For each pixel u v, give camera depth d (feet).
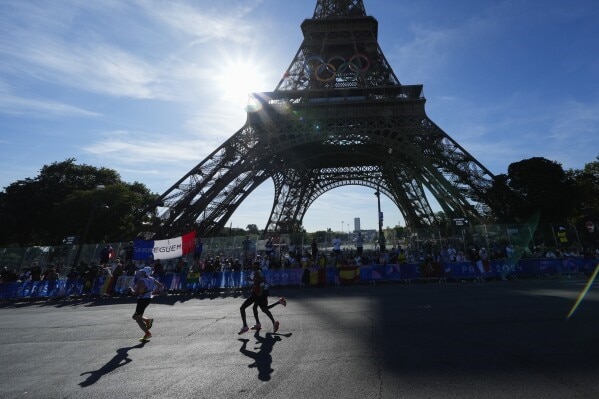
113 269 103.91
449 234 117.70
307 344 38.22
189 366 32.50
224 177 148.36
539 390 23.90
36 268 103.86
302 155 208.33
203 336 44.52
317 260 114.32
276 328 44.75
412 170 182.80
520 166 156.25
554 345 34.24
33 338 47.16
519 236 111.96
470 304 59.00
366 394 24.18
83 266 106.22
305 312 57.98
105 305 79.36
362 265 99.60
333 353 34.42
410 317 50.21
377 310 56.85
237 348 38.09
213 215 152.76
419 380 26.45
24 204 208.64
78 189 223.51
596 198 190.08
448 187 145.07
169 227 140.05
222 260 107.96
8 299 96.48
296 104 160.97
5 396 26.68
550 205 142.51
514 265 99.91
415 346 35.68
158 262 100.12
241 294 88.84
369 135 152.35
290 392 25.09
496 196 143.23
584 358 30.14
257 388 26.20
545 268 100.48
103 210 181.06
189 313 62.64
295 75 180.14
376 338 39.47
